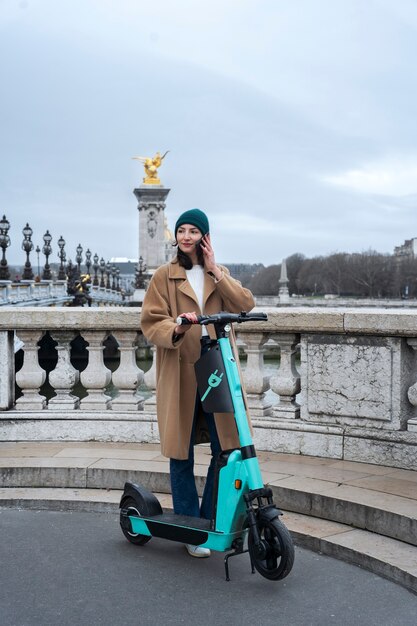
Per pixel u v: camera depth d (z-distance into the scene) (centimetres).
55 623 381
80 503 562
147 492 485
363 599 411
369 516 488
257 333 659
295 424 636
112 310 687
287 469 580
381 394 593
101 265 9244
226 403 425
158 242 8888
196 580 436
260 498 411
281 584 431
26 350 708
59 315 689
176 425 461
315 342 628
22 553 477
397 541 470
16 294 4112
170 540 471
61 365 710
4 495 576
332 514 508
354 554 457
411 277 14575
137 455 632
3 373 703
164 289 473
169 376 466
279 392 658
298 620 386
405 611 397
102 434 687
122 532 516
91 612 394
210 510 475
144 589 424
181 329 437
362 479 550
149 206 8900
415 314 569
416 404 580
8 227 3731
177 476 476
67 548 486
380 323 584
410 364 595
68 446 671
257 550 406
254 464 414
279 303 10194
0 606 401
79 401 720
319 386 627
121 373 702
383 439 591
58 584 430
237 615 392
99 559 468
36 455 634
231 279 474
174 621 385
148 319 464
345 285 15338
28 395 712
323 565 458
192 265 479
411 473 566
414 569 425
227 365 429
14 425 689
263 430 646
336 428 616
